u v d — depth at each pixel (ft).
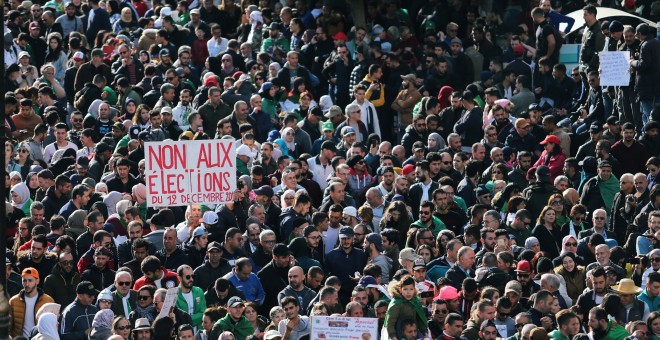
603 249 209.36
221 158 191.62
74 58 320.70
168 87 294.87
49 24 357.82
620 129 263.29
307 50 327.67
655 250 210.79
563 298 203.92
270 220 230.68
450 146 264.72
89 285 187.83
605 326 186.50
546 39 301.84
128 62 319.27
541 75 297.94
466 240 218.59
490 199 240.73
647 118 269.03
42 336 178.60
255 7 347.36
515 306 193.06
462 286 198.29
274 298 206.59
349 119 286.46
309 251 215.92
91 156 270.46
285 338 181.78
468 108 278.87
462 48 323.37
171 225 218.79
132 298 192.75
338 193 234.99
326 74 319.88
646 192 240.73
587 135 272.31
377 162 266.77
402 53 318.86
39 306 193.06
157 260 196.24
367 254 213.87
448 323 182.50
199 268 205.05
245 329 186.29
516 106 293.23
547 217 226.58
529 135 267.39
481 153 256.11
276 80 298.76
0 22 129.80
